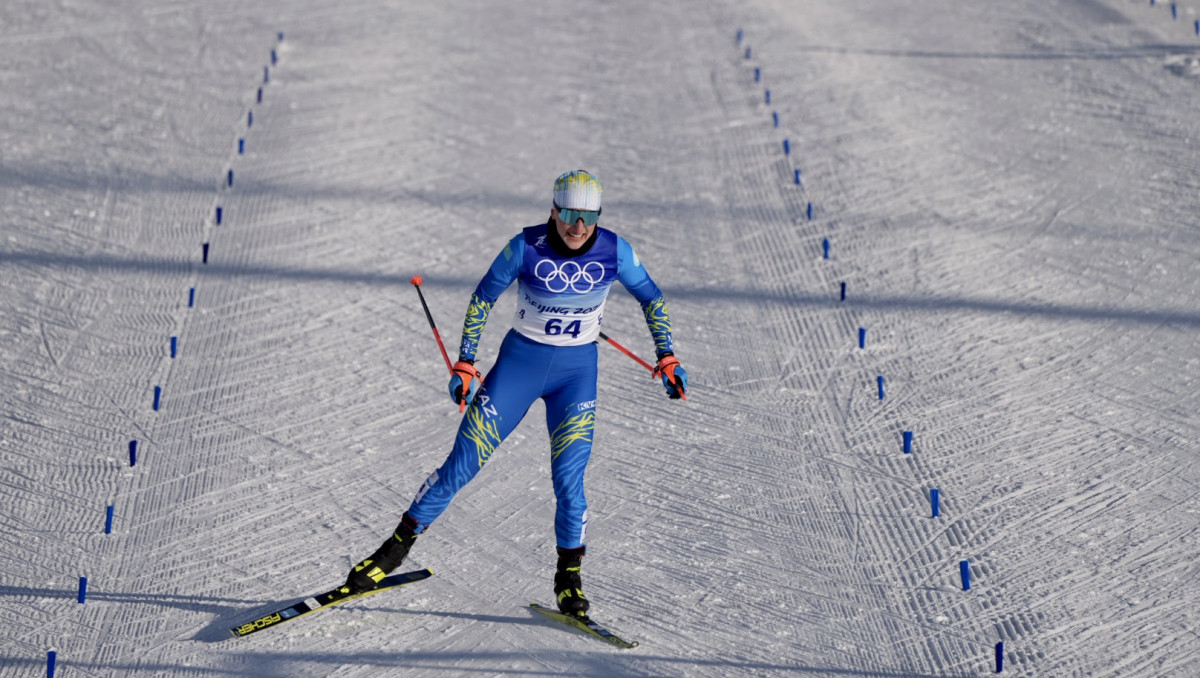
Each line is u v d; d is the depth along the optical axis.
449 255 27.36
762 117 35.62
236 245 27.75
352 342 23.41
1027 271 25.70
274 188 30.88
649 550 16.69
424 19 44.72
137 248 27.38
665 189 31.14
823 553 16.53
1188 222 27.19
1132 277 25.03
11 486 18.17
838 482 18.44
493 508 17.78
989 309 24.20
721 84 38.44
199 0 46.19
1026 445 19.22
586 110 36.41
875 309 24.61
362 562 14.84
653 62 40.59
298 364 22.52
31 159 31.59
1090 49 39.28
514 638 14.61
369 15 44.97
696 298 25.58
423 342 23.45
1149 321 23.25
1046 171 30.58
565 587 14.69
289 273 26.41
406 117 35.66
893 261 26.62
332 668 13.96
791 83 38.09
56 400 20.97
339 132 34.50
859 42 41.75
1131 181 29.56
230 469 18.86
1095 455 18.78
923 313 24.27
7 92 36.12
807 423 20.39
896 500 17.84
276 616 14.58
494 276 13.91
